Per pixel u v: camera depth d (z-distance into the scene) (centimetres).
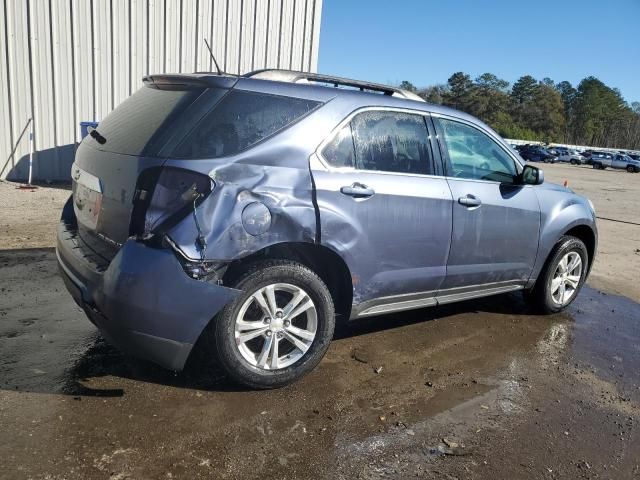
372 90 401
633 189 2661
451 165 416
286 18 1281
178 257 288
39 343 377
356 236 351
